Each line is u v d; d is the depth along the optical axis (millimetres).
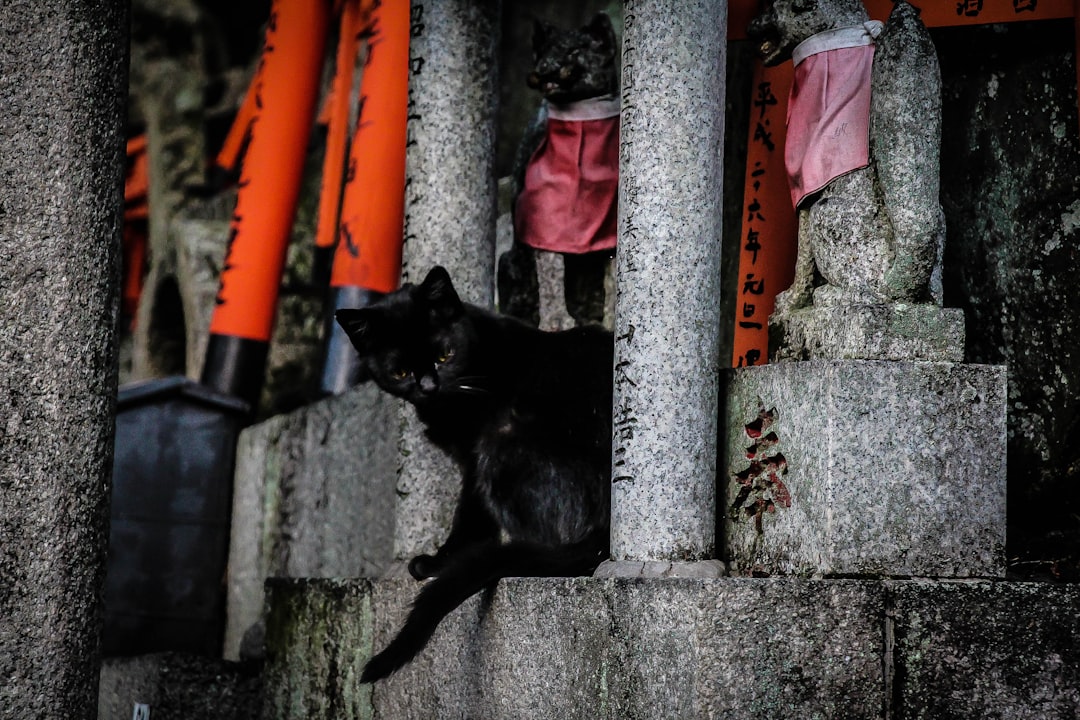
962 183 6203
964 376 4727
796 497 4785
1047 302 5840
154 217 16984
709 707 4219
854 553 4578
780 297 5523
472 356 5836
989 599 4438
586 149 7043
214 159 17359
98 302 4957
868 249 5055
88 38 4953
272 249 10289
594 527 5578
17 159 4812
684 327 5082
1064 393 5746
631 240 5176
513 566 5328
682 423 5043
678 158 5141
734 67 7578
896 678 4348
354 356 9359
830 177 5203
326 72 14898
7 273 4777
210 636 9938
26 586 4742
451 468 6504
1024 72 6051
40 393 4793
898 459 4645
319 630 6699
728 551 5168
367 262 9117
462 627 5633
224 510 10078
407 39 9117
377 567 7879
